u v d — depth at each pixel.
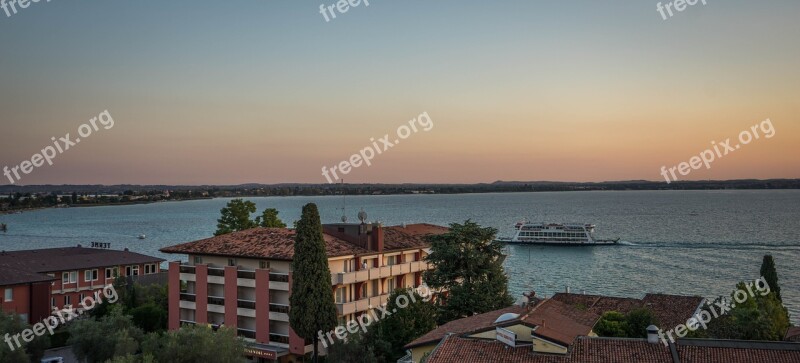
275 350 78.31
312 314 72.38
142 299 105.25
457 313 78.81
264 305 80.69
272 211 133.50
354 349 68.50
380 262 88.31
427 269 92.25
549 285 166.75
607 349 46.81
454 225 84.44
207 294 85.50
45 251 123.50
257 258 82.12
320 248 73.50
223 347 60.19
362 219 91.00
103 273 117.12
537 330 47.75
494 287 80.94
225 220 129.62
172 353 58.78
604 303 80.94
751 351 44.03
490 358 47.44
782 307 83.88
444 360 48.00
